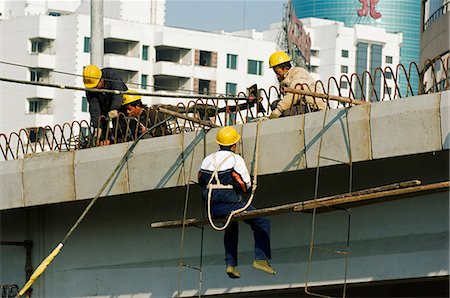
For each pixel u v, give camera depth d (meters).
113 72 19.22
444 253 14.66
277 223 16.48
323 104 16.50
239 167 15.01
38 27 96.50
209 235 17.28
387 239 15.29
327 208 14.70
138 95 17.81
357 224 15.59
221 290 17.00
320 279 15.88
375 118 14.30
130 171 17.02
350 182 14.75
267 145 15.40
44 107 97.19
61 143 18.94
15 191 18.48
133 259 18.23
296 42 94.75
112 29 96.38
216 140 15.59
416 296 18.31
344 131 14.60
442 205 14.73
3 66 99.50
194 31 100.81
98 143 18.62
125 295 18.27
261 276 16.53
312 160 14.95
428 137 13.83
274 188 16.53
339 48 142.62
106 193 17.31
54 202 18.02
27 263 19.41
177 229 17.70
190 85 99.81
